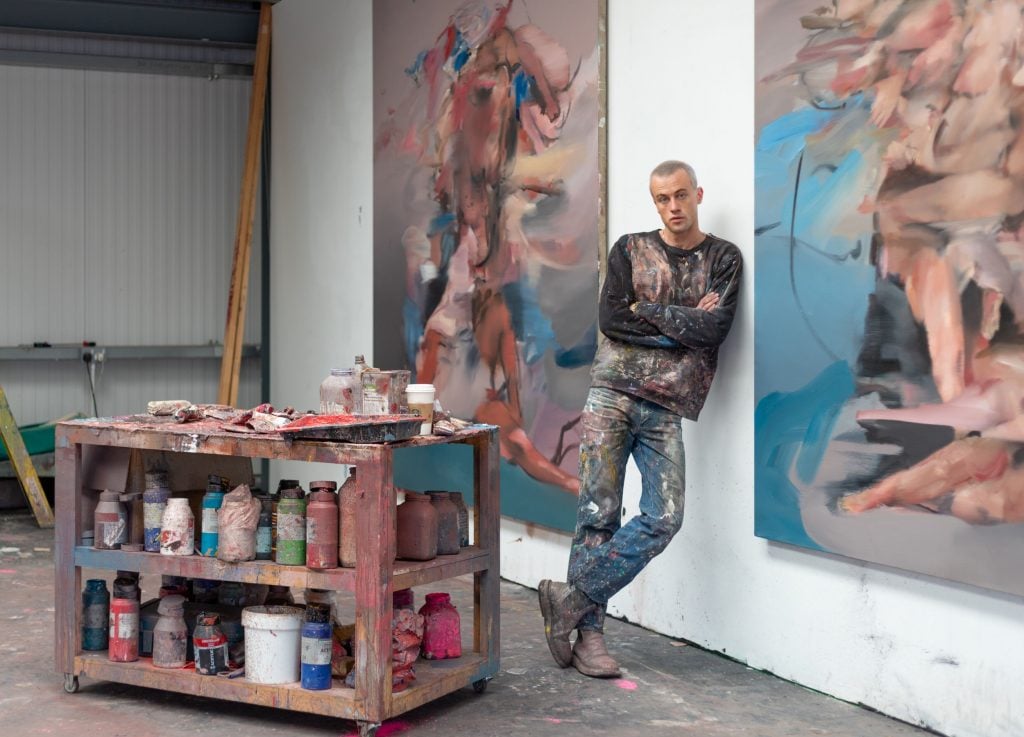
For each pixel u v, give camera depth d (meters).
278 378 8.54
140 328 8.99
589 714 3.69
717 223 4.30
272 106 8.63
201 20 8.80
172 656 3.79
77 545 3.93
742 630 4.24
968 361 3.26
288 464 8.49
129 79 8.91
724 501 4.31
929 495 3.39
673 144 4.53
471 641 4.57
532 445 5.34
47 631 4.71
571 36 5.05
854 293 3.64
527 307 5.37
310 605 3.69
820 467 3.78
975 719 3.33
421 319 6.33
